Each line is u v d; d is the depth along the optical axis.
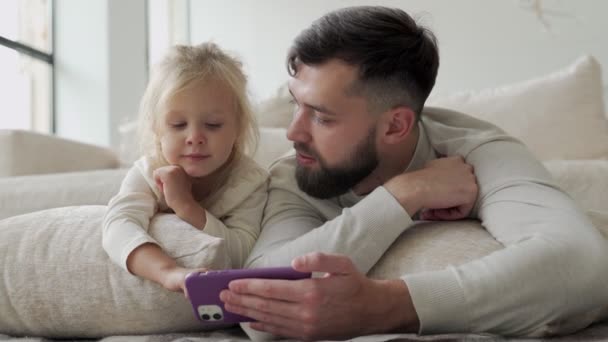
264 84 4.12
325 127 1.14
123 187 1.20
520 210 1.02
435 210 1.15
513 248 0.92
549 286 0.88
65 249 1.07
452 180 1.11
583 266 0.90
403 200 1.07
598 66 2.03
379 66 1.13
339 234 1.03
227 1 4.22
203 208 1.20
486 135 1.21
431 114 1.35
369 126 1.16
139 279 1.01
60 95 3.52
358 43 1.12
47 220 1.14
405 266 1.02
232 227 1.21
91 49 3.52
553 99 1.95
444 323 0.87
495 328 0.88
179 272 0.95
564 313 0.88
